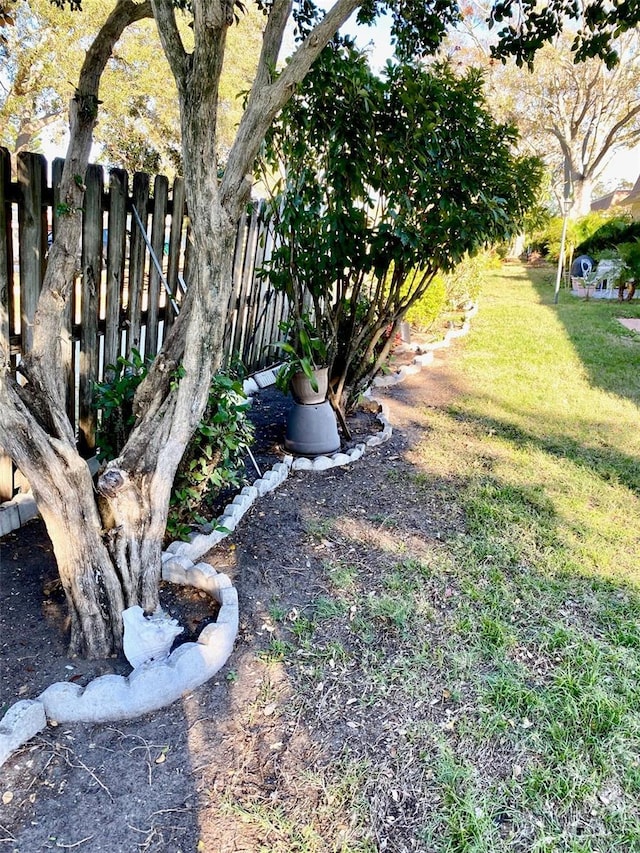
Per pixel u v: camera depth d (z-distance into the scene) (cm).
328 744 167
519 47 293
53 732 167
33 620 208
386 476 363
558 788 155
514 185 393
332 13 161
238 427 291
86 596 187
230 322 457
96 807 146
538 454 407
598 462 395
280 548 272
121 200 299
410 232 341
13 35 1010
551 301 1245
